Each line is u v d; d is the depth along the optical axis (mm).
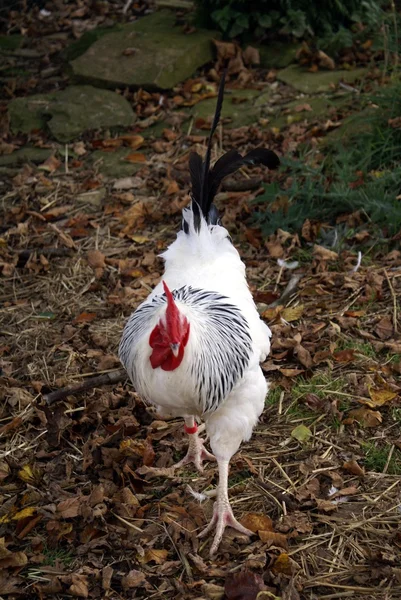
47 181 3074
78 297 2600
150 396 1905
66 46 4078
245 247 2725
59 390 2266
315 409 2193
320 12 3691
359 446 2105
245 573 1860
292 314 2441
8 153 3287
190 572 1893
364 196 2709
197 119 3305
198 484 2072
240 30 3691
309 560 1901
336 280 2539
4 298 2615
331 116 3172
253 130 3164
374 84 3242
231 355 1898
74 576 1879
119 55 3688
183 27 3852
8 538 1976
